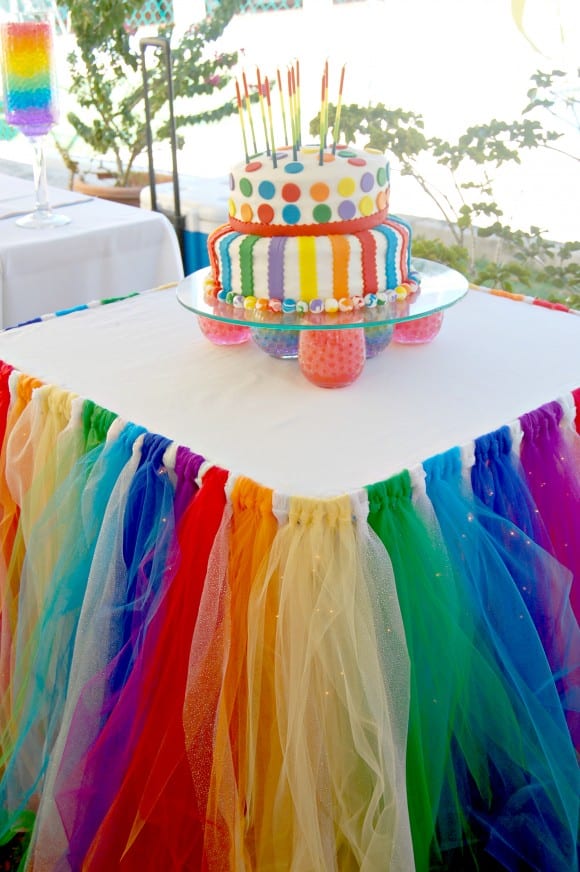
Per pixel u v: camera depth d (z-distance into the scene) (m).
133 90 3.22
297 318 1.14
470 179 2.52
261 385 1.21
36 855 1.15
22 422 1.23
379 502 0.95
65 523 1.16
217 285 1.25
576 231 2.38
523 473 1.12
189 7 2.88
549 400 1.15
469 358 1.29
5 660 1.31
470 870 1.22
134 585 1.08
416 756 1.04
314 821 0.94
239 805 0.99
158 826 1.10
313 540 0.91
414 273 1.28
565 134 2.29
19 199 2.31
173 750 1.04
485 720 1.12
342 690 0.94
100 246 2.01
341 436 1.06
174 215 3.06
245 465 0.99
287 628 0.93
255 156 1.23
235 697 1.00
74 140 3.51
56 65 2.01
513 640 1.08
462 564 1.03
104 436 1.13
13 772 1.25
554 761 1.10
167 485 1.05
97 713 1.10
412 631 1.01
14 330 1.44
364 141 2.64
